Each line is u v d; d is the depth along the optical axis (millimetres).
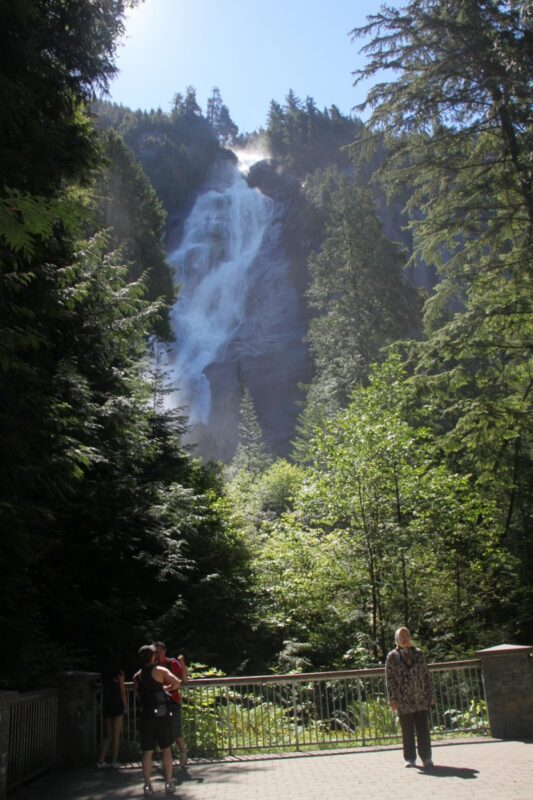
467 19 15094
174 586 14609
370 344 39281
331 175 80250
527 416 14258
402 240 84688
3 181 9016
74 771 8094
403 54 15531
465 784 6270
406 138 16250
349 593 15617
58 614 11461
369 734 9250
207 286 91938
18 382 8648
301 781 6898
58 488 9336
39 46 11031
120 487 12281
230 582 16422
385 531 15328
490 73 14477
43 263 10477
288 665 14836
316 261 46281
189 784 7090
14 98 9688
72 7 11961
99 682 9164
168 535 13734
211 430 71875
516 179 15172
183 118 140250
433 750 8438
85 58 12094
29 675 8828
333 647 15578
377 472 15594
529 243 14945
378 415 16875
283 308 82250
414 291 43438
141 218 38125
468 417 14422
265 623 15828
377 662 14758
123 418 11805
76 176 11773
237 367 74938
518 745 8477
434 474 16203
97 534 12500
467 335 14969
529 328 15266
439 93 15344
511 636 15750
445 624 15812
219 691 9328
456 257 16297
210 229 99375
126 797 6570
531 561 17156
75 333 12016
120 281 13414
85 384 10695
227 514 19203
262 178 114312
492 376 15727
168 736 6805
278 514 32812
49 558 12039
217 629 15125
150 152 118188
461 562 16531
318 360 44938
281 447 67875
